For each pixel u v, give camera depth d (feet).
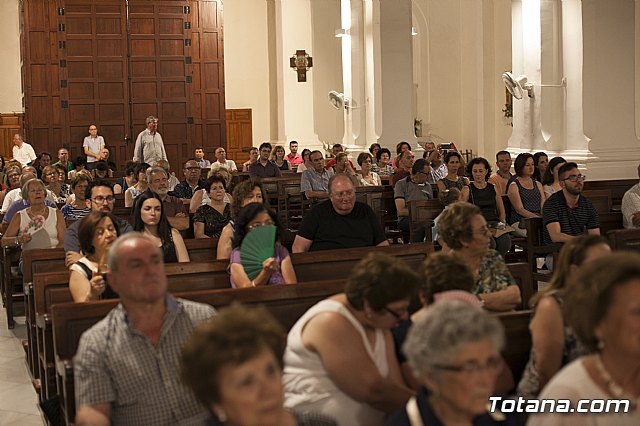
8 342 29.12
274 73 81.56
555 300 12.75
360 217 24.63
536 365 12.74
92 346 12.46
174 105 70.33
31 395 23.30
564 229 28.60
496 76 71.67
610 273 8.76
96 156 66.74
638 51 56.85
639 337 8.59
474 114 74.13
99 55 68.69
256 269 19.95
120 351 12.43
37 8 67.56
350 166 46.21
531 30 42.27
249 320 8.64
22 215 30.27
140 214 23.50
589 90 40.52
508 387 13.43
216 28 70.85
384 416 12.66
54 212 30.58
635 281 8.66
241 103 81.35
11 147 75.97
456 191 33.94
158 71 69.82
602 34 40.47
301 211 47.14
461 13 75.25
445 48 76.84
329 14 75.66
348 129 62.69
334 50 75.87
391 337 13.16
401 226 38.52
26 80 67.67
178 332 12.75
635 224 31.12
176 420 12.57
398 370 13.06
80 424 12.18
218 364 8.29
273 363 8.44
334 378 12.34
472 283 13.79
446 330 8.57
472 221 16.74
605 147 40.73
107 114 69.05
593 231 28.73
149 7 69.41
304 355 12.57
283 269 20.43
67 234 24.02
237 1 81.35
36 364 23.93
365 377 12.30
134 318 12.60
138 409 12.46
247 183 23.80
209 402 8.55
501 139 71.92
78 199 33.19
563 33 41.29
